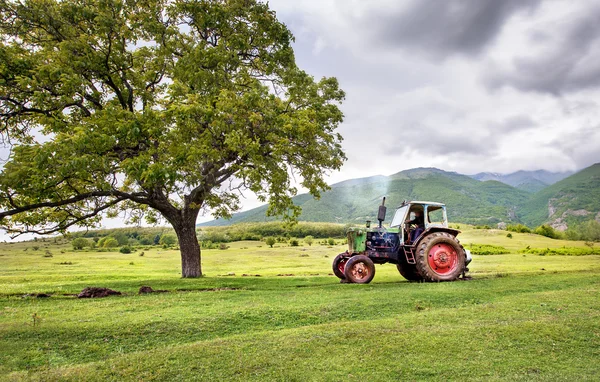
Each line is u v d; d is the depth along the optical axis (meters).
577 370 4.98
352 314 8.23
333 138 17.41
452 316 7.53
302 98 17.16
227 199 18.34
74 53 14.60
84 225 17.06
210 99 14.48
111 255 51.41
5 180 11.54
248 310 8.60
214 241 83.88
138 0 15.88
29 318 8.26
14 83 13.75
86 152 12.34
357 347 5.92
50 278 18.97
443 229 13.16
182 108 12.65
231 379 4.90
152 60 17.05
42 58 14.13
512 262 23.38
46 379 4.98
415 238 13.25
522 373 4.90
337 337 6.37
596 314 7.29
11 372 5.37
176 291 12.21
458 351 5.68
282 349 5.92
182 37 17.09
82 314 8.57
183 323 7.68
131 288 13.06
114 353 6.20
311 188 17.48
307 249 59.34
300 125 14.20
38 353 6.14
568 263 21.39
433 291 10.20
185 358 5.62
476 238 65.38
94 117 13.60
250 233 94.62
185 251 17.36
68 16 14.60
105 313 8.63
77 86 13.80
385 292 10.27
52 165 11.67
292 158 16.25
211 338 6.97
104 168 12.59
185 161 12.92
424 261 12.34
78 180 14.23
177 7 15.91
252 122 13.70
